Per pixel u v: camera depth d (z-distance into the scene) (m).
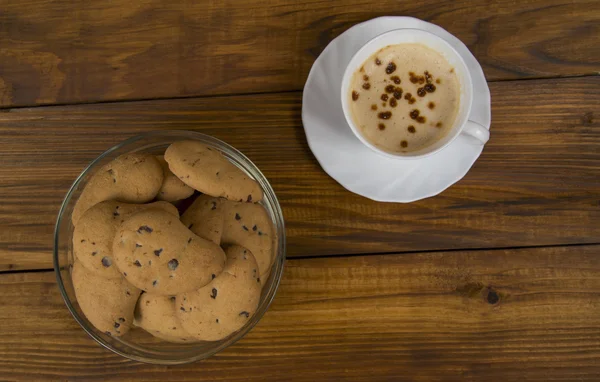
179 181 0.53
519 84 0.60
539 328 0.60
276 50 0.60
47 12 0.60
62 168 0.60
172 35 0.60
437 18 0.60
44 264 0.59
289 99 0.60
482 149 0.59
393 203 0.60
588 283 0.60
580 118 0.60
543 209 0.60
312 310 0.60
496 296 0.60
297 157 0.60
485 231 0.60
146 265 0.49
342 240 0.60
